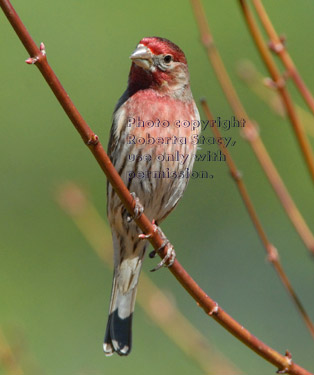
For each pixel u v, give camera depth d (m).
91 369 11.27
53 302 11.90
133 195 6.55
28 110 12.59
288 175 12.35
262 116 12.48
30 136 12.53
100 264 12.12
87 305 11.94
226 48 12.65
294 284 12.26
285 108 6.49
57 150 12.46
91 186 12.31
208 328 11.89
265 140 12.45
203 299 6.36
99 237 9.01
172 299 8.23
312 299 12.12
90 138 6.02
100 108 12.34
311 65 12.61
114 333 8.48
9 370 7.74
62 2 12.77
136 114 8.12
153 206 8.34
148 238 6.70
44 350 11.42
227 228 12.45
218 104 12.43
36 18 12.71
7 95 12.61
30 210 12.31
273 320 12.11
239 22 12.73
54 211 12.26
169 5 12.82
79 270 12.12
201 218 12.49
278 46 6.54
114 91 12.40
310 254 6.61
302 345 11.98
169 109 8.14
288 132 12.42
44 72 5.70
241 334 6.37
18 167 12.46
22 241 12.23
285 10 12.83
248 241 12.39
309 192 12.27
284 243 12.39
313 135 7.61
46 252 12.16
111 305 8.60
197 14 7.01
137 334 11.42
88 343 11.62
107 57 12.53
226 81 6.92
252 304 12.16
